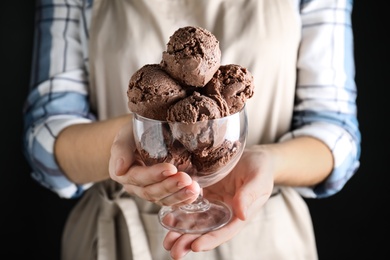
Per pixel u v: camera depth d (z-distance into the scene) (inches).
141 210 27.8
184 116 17.5
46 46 30.0
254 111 28.8
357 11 38.8
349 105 29.7
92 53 28.9
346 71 29.9
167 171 17.9
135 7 28.9
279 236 28.5
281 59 28.5
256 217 28.0
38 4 30.8
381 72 39.3
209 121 17.5
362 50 39.2
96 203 29.6
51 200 42.8
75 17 30.1
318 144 27.3
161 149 18.1
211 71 18.2
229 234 20.2
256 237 28.0
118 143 20.0
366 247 41.4
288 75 29.0
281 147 25.4
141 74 18.7
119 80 28.6
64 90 29.3
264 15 28.6
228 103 18.8
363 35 39.1
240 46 28.3
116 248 28.2
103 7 29.3
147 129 18.1
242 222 20.6
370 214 41.1
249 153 22.6
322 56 29.5
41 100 29.0
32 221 43.1
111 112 29.6
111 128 24.8
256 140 29.3
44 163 27.0
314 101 29.5
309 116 29.5
